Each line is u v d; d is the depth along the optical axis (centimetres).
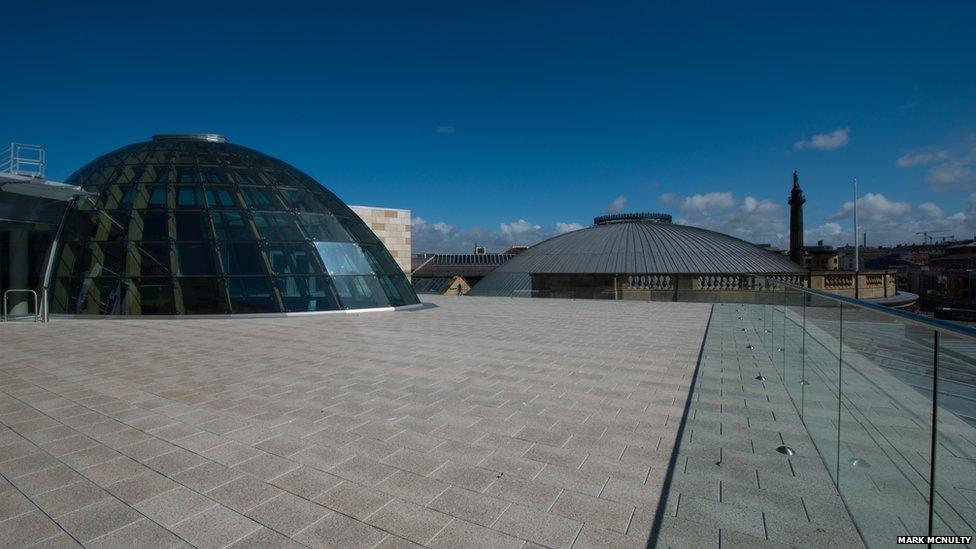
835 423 499
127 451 570
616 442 593
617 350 1206
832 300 517
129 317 1789
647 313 2172
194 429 641
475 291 4556
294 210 2170
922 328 322
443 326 1670
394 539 394
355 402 759
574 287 3788
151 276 1855
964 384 274
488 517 426
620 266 4000
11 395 800
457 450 570
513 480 494
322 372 962
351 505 446
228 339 1371
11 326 1641
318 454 559
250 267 1944
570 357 1116
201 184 2081
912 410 338
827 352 536
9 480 497
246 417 688
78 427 650
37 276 1950
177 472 514
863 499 407
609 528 408
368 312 2080
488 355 1140
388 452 564
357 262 2222
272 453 562
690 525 411
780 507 439
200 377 921
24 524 416
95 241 1922
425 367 1009
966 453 277
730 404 746
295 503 450
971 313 644
